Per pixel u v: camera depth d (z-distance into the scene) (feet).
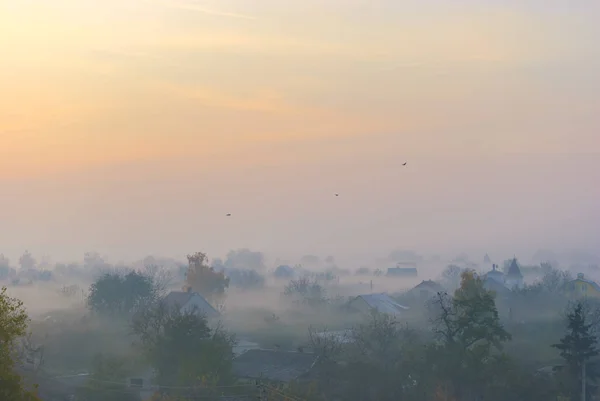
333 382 208.23
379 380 206.28
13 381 110.32
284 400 180.65
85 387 204.64
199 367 201.46
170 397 189.16
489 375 200.85
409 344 231.91
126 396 197.16
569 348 206.80
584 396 193.16
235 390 193.88
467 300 210.79
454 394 199.93
